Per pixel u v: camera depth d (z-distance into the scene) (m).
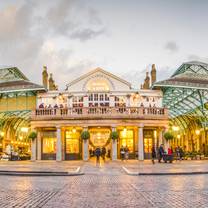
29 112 43.44
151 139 38.09
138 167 25.78
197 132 45.94
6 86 41.38
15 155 42.75
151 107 36.59
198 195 11.40
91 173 21.11
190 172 20.39
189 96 42.78
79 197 11.07
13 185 14.63
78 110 36.28
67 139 38.19
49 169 23.58
